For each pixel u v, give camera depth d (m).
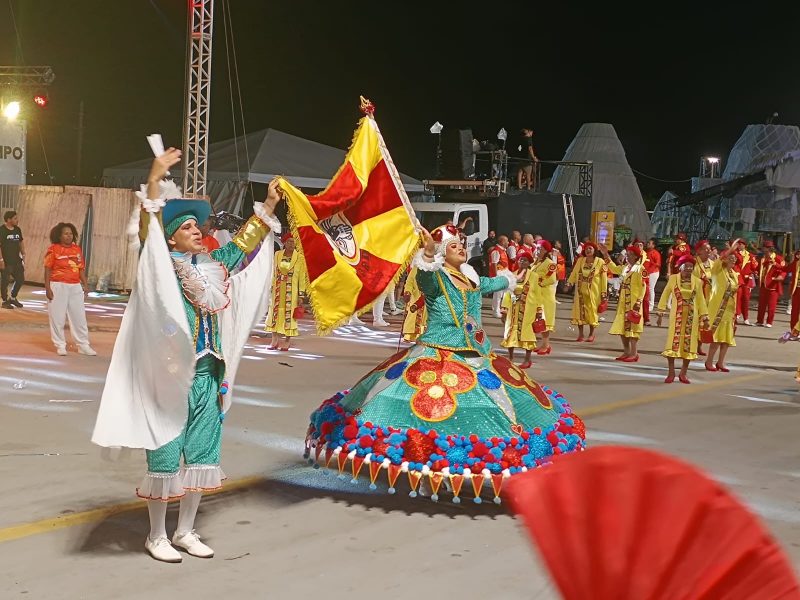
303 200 6.04
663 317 22.97
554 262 13.30
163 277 4.86
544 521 0.85
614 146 49.56
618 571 0.82
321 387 10.66
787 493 6.79
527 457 5.97
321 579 4.89
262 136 26.31
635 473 0.84
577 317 16.84
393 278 6.53
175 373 4.90
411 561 5.19
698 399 10.84
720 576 0.80
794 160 41.88
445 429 6.07
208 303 5.08
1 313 17.47
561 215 28.78
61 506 5.92
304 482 6.72
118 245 22.31
